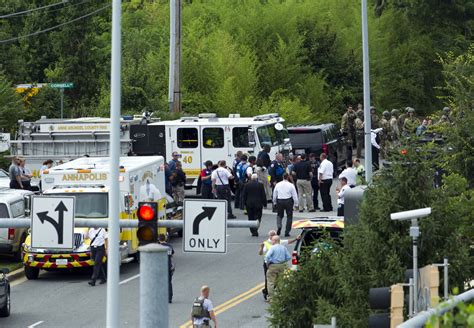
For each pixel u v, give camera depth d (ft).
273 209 325.62
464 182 178.70
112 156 145.89
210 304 188.85
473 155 204.64
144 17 594.65
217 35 532.32
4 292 220.02
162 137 374.22
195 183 388.78
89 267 270.87
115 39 145.89
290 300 177.47
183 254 293.64
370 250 164.35
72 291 249.96
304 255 180.55
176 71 431.84
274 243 225.76
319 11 590.14
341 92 577.43
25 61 505.25
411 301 129.18
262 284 251.19
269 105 506.48
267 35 554.46
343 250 171.12
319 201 389.60
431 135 220.64
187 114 434.30
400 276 159.84
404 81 620.08
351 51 583.99
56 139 360.89
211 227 150.41
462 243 164.55
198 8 570.46
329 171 354.13
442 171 207.10
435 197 165.58
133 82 454.81
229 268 271.69
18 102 398.42
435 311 80.38
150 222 137.39
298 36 561.02
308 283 176.96
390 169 166.81
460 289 161.99
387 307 123.34
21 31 538.06
